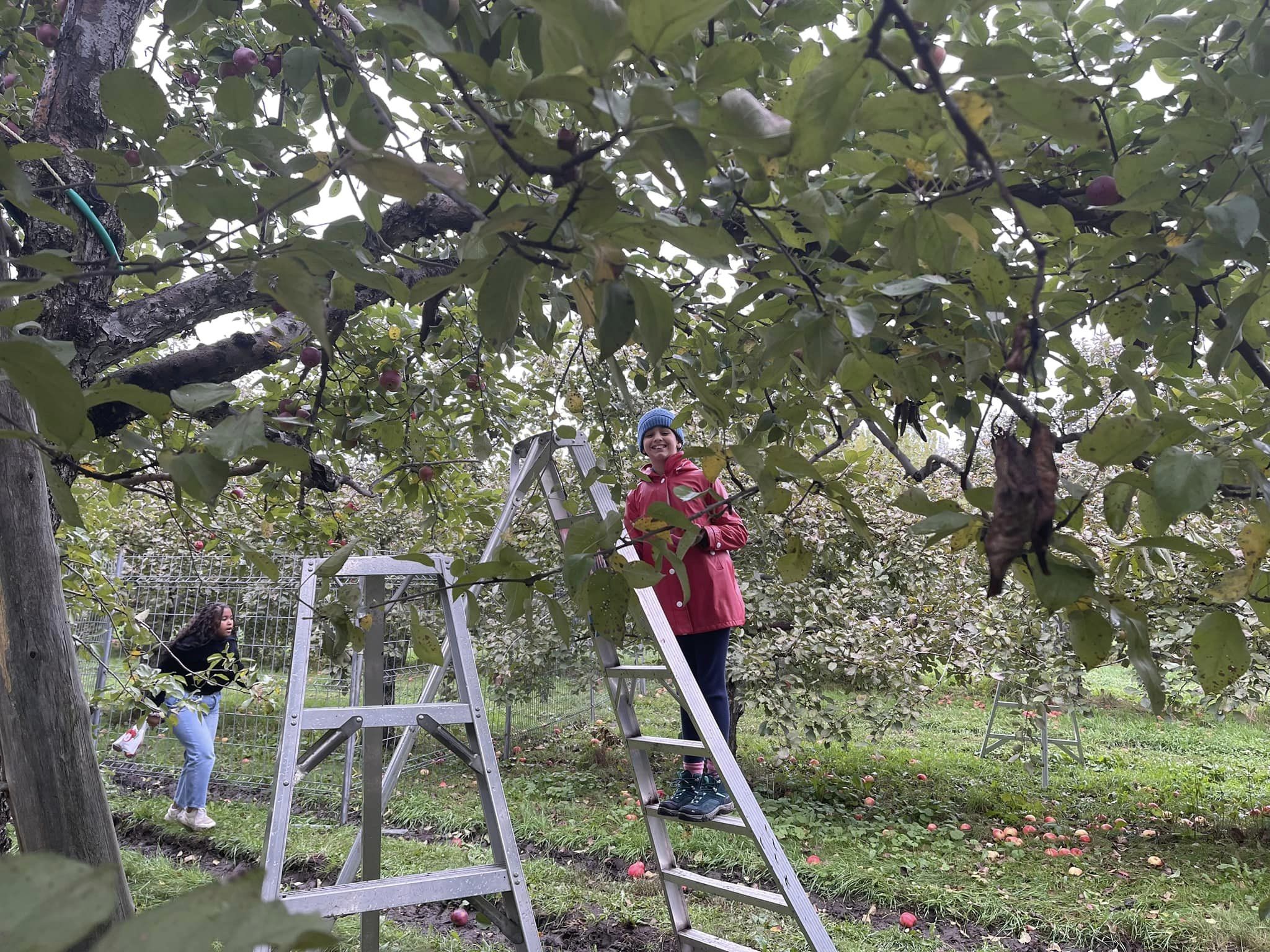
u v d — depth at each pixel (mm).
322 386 1784
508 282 836
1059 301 1196
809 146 717
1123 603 923
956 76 701
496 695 7434
